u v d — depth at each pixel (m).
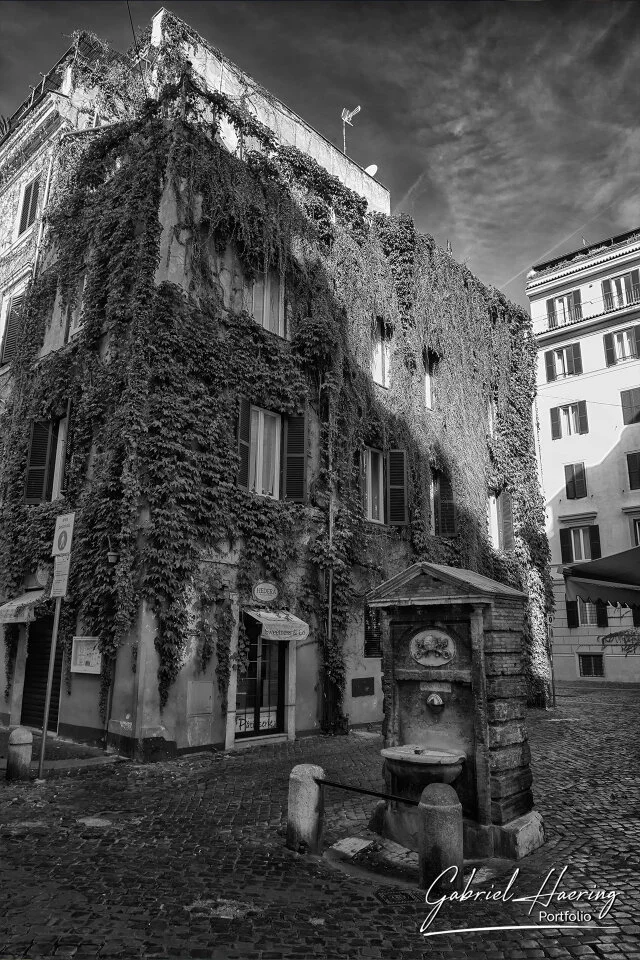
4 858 5.40
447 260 19.45
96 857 5.49
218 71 15.55
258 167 14.45
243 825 6.54
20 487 14.03
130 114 15.45
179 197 12.62
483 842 5.51
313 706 12.89
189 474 11.19
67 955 3.79
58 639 12.05
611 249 33.16
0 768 8.84
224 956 3.85
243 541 11.97
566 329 33.75
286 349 14.00
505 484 20.39
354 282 15.97
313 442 14.08
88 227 14.27
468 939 4.14
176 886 4.89
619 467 30.98
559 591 31.12
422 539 16.12
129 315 11.87
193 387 11.67
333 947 4.00
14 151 18.70
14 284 17.50
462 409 18.91
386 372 17.08
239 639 11.43
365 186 20.48
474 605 5.87
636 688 27.58
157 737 9.96
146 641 10.23
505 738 5.79
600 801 7.59
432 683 6.14
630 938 4.16
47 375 13.80
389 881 5.10
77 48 17.16
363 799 7.66
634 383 31.38
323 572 13.49
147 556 10.48
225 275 13.12
